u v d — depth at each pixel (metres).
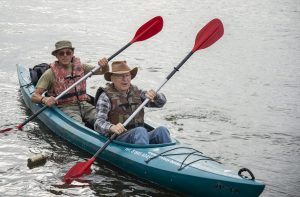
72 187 5.86
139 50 14.10
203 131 8.08
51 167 6.44
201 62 13.01
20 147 7.08
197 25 17.81
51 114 7.70
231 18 19.45
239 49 14.55
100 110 6.48
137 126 6.61
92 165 6.49
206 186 5.32
